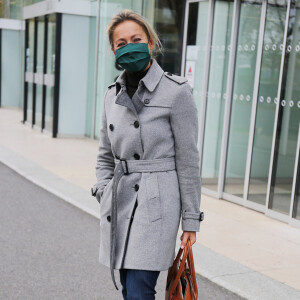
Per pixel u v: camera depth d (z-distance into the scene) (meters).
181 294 2.47
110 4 11.57
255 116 6.83
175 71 9.43
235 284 4.15
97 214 6.29
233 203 7.25
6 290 3.98
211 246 5.21
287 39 6.23
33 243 5.19
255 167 6.88
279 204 6.40
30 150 11.05
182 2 9.05
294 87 6.14
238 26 7.19
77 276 4.34
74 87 12.90
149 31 2.54
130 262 2.48
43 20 13.59
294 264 4.79
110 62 11.73
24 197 7.18
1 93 20.77
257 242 5.45
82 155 10.76
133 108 2.49
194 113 2.51
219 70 7.56
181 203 2.57
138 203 2.51
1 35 20.31
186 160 2.51
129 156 2.55
